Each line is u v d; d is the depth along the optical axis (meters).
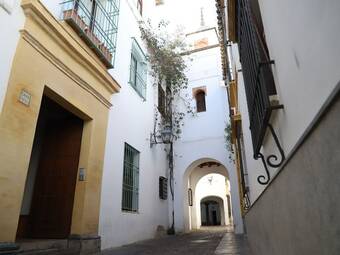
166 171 12.10
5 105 3.94
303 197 1.24
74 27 5.58
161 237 9.96
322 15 0.92
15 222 3.86
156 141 10.98
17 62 4.22
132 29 9.84
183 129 13.10
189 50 14.49
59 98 5.29
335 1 0.81
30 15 4.49
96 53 6.38
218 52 13.94
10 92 4.04
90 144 6.10
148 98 10.70
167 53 12.13
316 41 1.00
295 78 1.34
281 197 1.73
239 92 5.54
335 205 0.89
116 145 7.50
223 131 12.43
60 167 6.14
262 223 2.88
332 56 0.87
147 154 10.00
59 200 5.85
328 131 0.88
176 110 13.45
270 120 2.06
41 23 4.69
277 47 1.68
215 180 25.23
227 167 11.88
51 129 6.57
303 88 1.22
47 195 5.97
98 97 6.58
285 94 1.58
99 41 6.54
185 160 12.59
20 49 4.30
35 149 6.42
